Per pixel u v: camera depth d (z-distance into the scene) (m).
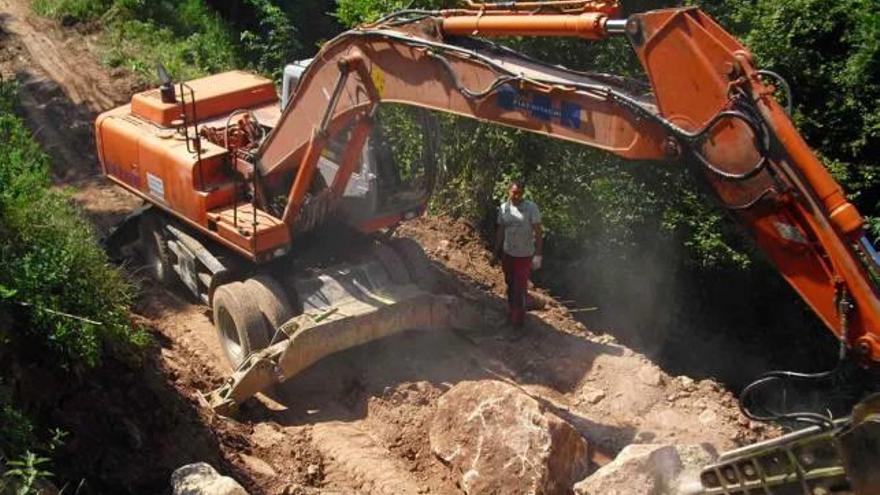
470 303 12.23
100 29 22.56
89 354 8.28
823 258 6.32
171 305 12.30
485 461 8.60
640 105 7.06
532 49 14.05
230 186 11.09
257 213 10.83
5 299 8.21
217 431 9.30
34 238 8.94
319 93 9.87
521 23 7.83
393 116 14.58
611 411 10.30
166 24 23.59
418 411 10.00
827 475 5.91
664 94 6.82
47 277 8.48
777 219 6.45
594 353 11.34
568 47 14.14
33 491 6.79
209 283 11.28
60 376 8.34
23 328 8.30
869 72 14.52
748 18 14.95
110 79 20.28
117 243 13.45
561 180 14.93
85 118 18.75
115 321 8.98
